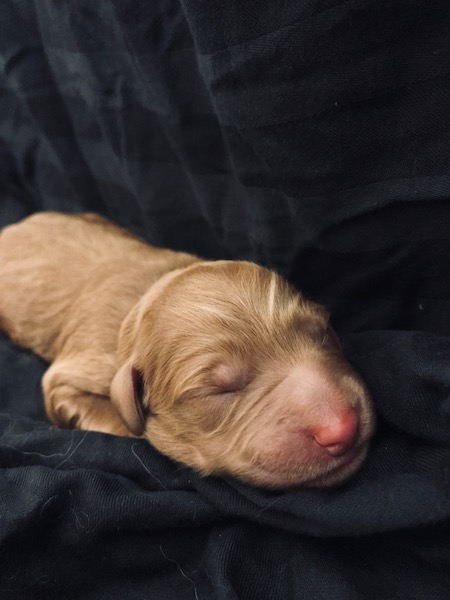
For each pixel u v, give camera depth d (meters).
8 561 0.11
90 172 0.22
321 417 0.11
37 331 0.20
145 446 0.13
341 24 0.11
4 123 0.24
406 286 0.14
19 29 0.21
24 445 0.14
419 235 0.12
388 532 0.10
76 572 0.11
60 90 0.21
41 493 0.12
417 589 0.10
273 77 0.12
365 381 0.13
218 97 0.14
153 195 0.19
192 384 0.13
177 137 0.17
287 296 0.14
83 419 0.16
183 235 0.20
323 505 0.11
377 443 0.12
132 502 0.12
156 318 0.14
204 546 0.12
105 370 0.16
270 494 0.12
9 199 0.25
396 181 0.12
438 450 0.11
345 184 0.13
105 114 0.19
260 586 0.11
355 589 0.10
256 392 0.12
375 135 0.12
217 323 0.13
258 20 0.12
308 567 0.10
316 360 0.13
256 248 0.17
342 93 0.12
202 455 0.13
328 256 0.15
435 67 0.11
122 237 0.21
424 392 0.11
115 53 0.18
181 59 0.16
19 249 0.21
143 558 0.12
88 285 0.19
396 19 0.11
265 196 0.15
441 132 0.11
